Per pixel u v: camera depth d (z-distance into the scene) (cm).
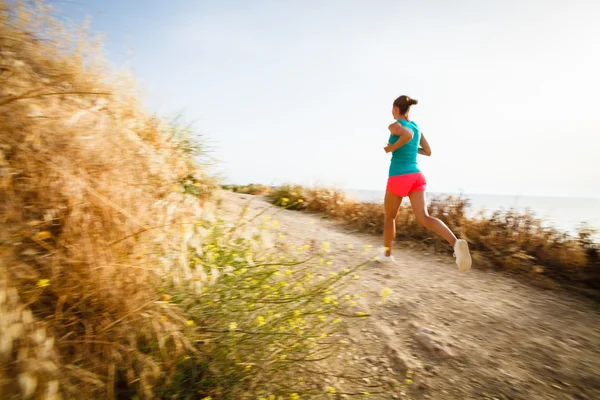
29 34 267
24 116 174
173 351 166
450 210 525
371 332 255
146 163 246
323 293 208
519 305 320
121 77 317
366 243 522
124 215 179
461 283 370
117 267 159
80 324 151
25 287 142
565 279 398
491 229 485
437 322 276
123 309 155
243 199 700
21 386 107
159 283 184
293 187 890
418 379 208
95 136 197
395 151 380
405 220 558
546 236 449
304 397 183
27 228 154
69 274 151
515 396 196
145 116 346
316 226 613
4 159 162
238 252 236
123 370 156
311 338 205
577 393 199
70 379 131
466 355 233
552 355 237
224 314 195
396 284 352
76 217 161
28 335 119
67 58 282
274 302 201
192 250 223
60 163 176
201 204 357
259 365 182
